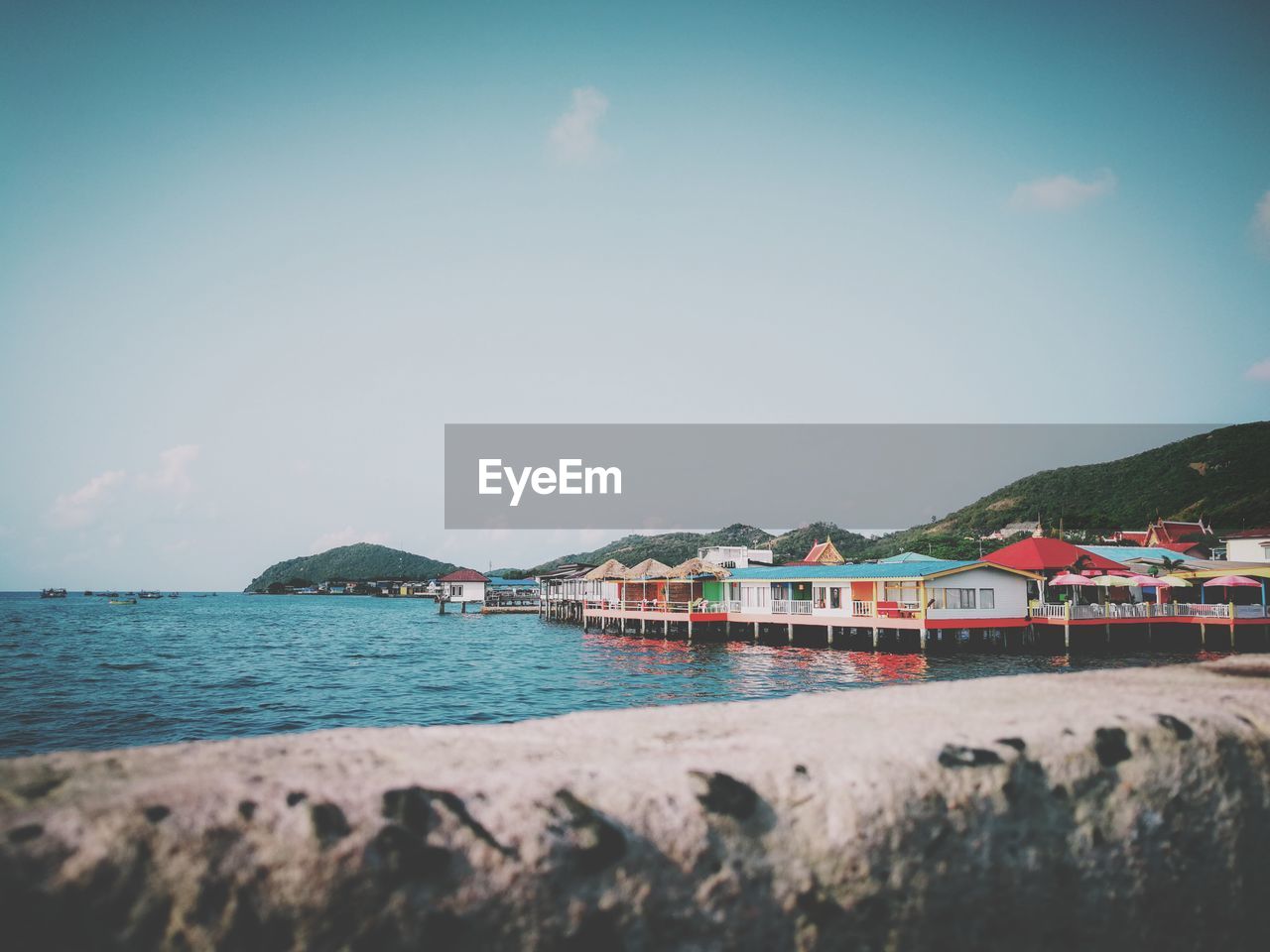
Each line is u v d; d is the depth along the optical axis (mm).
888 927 2512
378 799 2168
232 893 1920
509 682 35188
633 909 2209
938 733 2979
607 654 48094
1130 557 54406
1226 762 3217
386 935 2002
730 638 53281
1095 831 2883
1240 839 3184
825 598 47719
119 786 2135
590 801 2305
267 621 98812
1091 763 2957
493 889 2082
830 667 38781
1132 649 43406
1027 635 42844
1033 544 50375
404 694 31641
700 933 2275
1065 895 2797
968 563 42344
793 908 2396
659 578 60312
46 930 1769
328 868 1986
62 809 1941
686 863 2291
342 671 39938
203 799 2061
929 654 41375
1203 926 3061
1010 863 2715
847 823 2498
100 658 45812
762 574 53875
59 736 22797
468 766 2516
